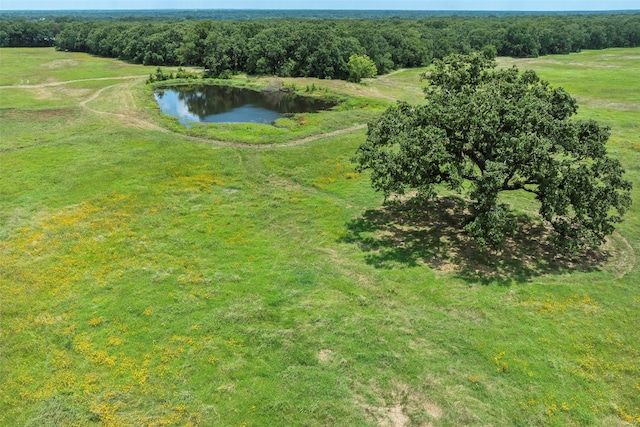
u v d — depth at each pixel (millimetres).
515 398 17047
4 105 60594
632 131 50312
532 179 25141
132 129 51688
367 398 17156
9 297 22531
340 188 36875
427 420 16219
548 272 24844
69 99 66188
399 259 26250
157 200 33688
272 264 25812
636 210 32031
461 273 24812
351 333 20312
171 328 20594
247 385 17625
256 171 40375
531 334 20188
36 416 16266
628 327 20547
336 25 111938
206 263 25812
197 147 46250
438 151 24359
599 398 16984
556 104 26688
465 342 19781
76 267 25156
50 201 32969
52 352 19172
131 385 17547
